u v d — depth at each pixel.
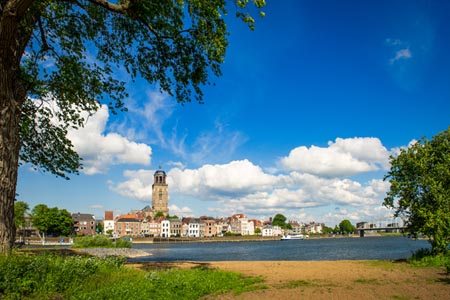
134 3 14.36
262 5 13.87
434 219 20.73
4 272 10.11
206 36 15.55
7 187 12.54
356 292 11.94
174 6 15.45
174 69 18.12
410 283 13.74
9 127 12.78
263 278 15.55
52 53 18.09
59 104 20.77
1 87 12.56
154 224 199.62
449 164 21.30
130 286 11.30
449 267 16.02
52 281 10.65
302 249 80.19
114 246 55.41
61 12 17.14
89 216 177.62
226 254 63.81
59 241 114.38
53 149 22.06
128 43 18.44
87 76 19.66
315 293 11.81
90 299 9.66
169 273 14.29
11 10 12.07
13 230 12.77
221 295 11.70
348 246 89.81
